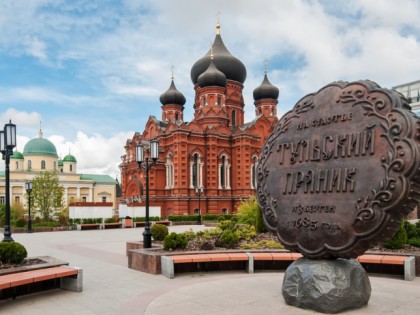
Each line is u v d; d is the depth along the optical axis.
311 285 8.63
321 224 8.95
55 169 98.81
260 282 11.80
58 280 12.30
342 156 8.88
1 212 46.91
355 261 9.17
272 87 69.56
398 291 10.32
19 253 12.45
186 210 53.97
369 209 8.14
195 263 14.98
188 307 9.17
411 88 42.91
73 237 30.86
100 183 104.06
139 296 10.65
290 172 9.88
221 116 60.81
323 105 9.61
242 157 57.91
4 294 10.95
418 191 7.84
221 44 67.50
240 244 17.27
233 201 58.25
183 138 54.75
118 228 42.78
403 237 15.48
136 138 61.09
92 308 10.06
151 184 56.22
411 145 7.78
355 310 8.52
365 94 8.87
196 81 66.69
